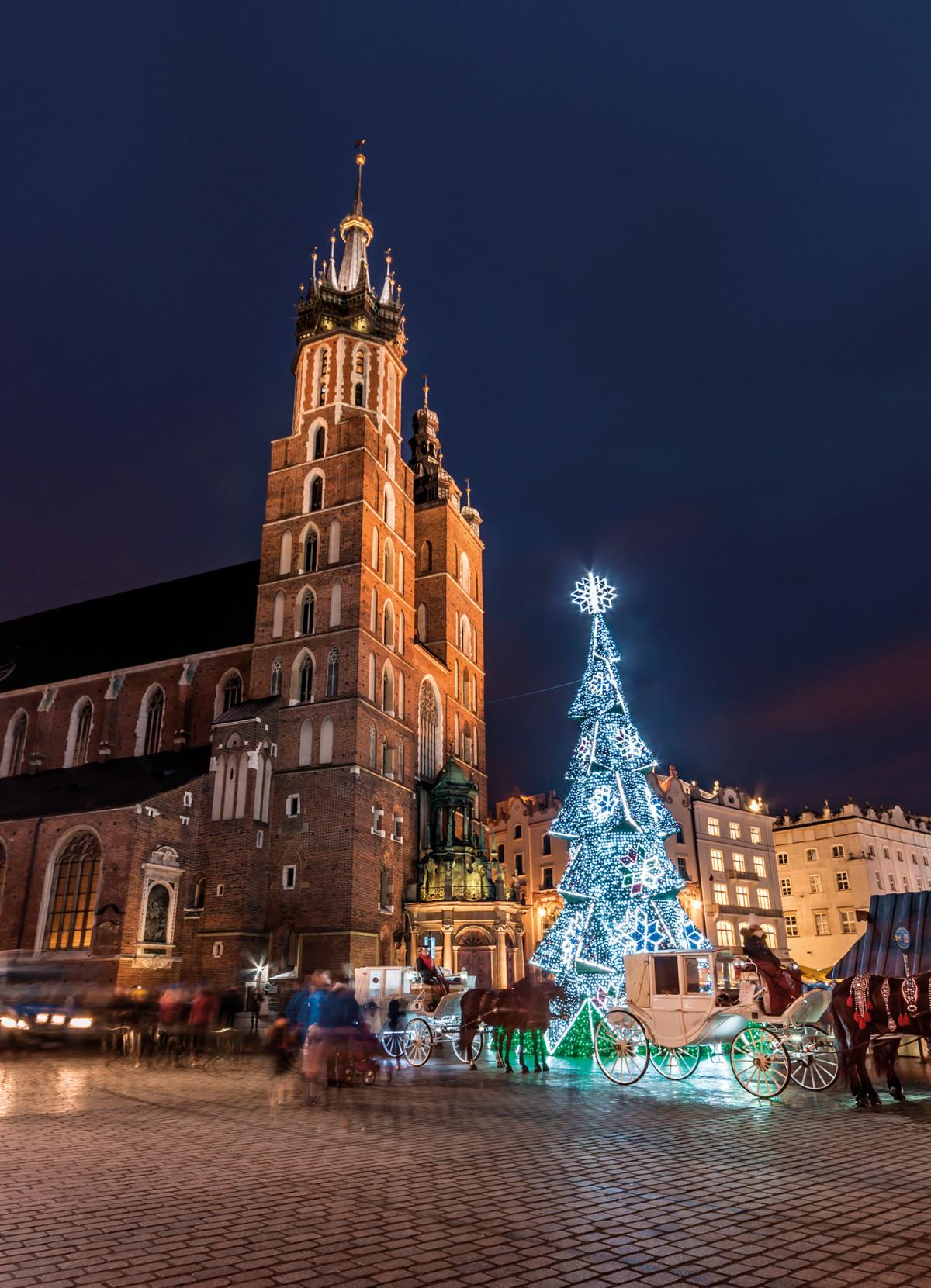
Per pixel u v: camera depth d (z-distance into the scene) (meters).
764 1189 10.31
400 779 53.75
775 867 80.69
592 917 26.52
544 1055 23.33
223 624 60.53
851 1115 15.40
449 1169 11.47
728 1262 7.87
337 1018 19.47
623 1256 8.05
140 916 44.56
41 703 63.12
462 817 55.22
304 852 47.66
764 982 18.11
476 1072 22.86
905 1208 9.49
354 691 49.97
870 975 17.08
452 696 66.06
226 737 50.25
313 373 60.56
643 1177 10.91
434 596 68.12
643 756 27.62
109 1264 7.91
